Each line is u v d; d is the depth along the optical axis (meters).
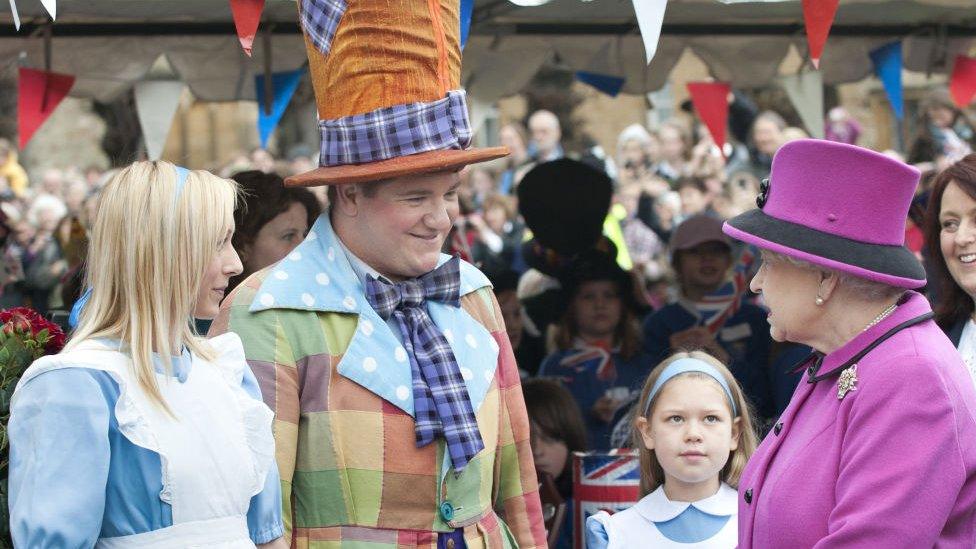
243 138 26.20
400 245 5.06
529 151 20.66
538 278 11.08
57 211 16.80
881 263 4.39
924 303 4.52
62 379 4.14
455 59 5.12
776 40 9.94
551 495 7.77
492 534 5.20
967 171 5.89
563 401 8.04
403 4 4.93
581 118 24.08
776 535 4.46
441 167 4.89
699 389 5.88
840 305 4.50
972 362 5.94
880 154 4.41
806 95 10.03
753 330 9.65
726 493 5.95
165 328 4.30
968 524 4.31
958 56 9.62
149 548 4.19
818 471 4.44
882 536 4.15
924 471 4.16
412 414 5.02
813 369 4.70
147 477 4.20
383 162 4.93
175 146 26.19
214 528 4.30
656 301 12.20
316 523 4.97
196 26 8.84
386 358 5.05
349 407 4.98
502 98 9.70
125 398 4.19
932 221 6.08
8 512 4.48
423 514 5.02
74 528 3.99
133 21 8.74
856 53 10.14
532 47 9.65
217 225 4.41
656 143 19.70
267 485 4.59
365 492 4.95
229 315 5.04
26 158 24.59
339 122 4.99
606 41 9.84
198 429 4.32
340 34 4.96
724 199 18.28
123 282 4.31
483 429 5.19
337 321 5.07
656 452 5.95
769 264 4.62
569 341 9.69
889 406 4.26
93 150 24.89
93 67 9.05
